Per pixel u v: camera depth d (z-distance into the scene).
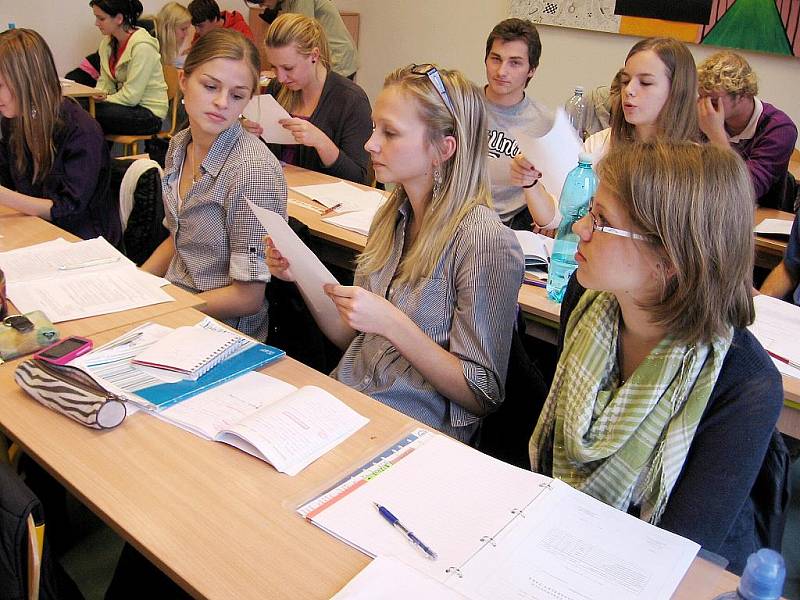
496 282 1.55
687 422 1.15
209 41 1.89
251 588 0.92
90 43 5.93
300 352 2.10
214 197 1.96
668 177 1.07
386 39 6.31
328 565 0.96
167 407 1.29
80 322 1.61
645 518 1.19
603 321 1.28
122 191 2.55
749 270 1.11
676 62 2.52
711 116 3.04
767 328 1.86
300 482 1.12
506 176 3.01
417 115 1.54
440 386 1.57
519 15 5.42
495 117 3.27
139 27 5.36
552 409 1.37
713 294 1.10
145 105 5.28
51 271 1.86
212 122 1.92
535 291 2.09
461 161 1.58
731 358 1.16
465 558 0.97
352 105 3.24
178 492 1.09
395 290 1.68
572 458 1.28
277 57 3.16
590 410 1.25
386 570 0.94
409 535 1.01
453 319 1.62
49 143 2.47
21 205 2.41
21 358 1.45
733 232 1.07
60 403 1.25
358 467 1.17
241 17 6.06
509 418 1.69
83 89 4.97
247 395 1.35
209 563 0.95
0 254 1.94
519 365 1.65
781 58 4.45
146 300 1.75
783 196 3.14
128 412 1.28
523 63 3.13
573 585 0.94
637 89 2.57
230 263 2.00
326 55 3.26
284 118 2.99
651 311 1.15
